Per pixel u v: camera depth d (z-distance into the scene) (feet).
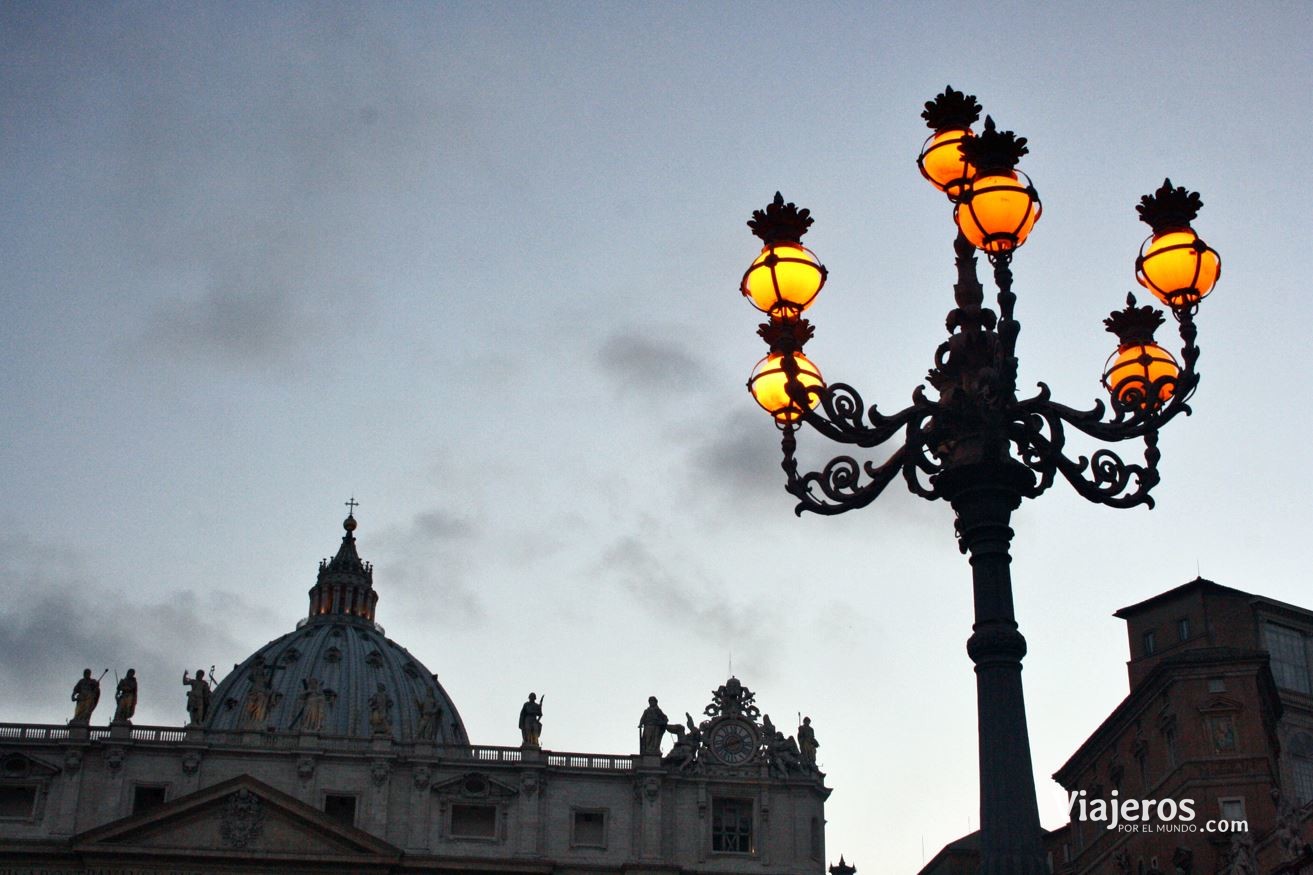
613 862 380.17
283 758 379.55
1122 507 68.18
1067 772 368.89
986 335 66.59
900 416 65.16
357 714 605.31
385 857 366.02
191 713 383.45
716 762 392.47
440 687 649.20
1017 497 65.36
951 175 64.90
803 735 399.24
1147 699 304.09
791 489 66.49
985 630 62.90
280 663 620.49
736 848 386.73
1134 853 302.04
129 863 357.82
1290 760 306.96
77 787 366.22
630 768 389.80
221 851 360.28
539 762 384.88
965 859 429.38
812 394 65.92
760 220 68.18
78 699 376.27
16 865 356.59
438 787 380.99
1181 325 69.26
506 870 372.38
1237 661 282.77
